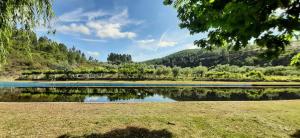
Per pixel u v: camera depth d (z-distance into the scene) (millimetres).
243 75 75250
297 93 33188
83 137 9000
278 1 3793
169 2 7301
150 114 12594
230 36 5488
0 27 7414
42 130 9570
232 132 10219
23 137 8797
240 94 31312
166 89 37844
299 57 6312
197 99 25594
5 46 7887
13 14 7871
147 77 73562
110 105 15922
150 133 9633
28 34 8281
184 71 84875
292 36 4793
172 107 15266
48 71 72625
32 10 8234
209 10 5016
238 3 3891
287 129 10984
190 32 6875
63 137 8961
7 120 10766
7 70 92375
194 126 10711
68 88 38062
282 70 94188
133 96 27938
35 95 27469
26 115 11852
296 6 3904
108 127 10141
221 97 27578
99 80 65562
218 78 70812
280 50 4977
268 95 30438
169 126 10555
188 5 6691
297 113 14055
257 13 3953
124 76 73250
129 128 10086
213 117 12266
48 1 8508
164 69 80312
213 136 9664
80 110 13617
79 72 72562
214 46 6707
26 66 108938
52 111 13156
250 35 4453
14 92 30938
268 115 13234
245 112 13938
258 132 10406
